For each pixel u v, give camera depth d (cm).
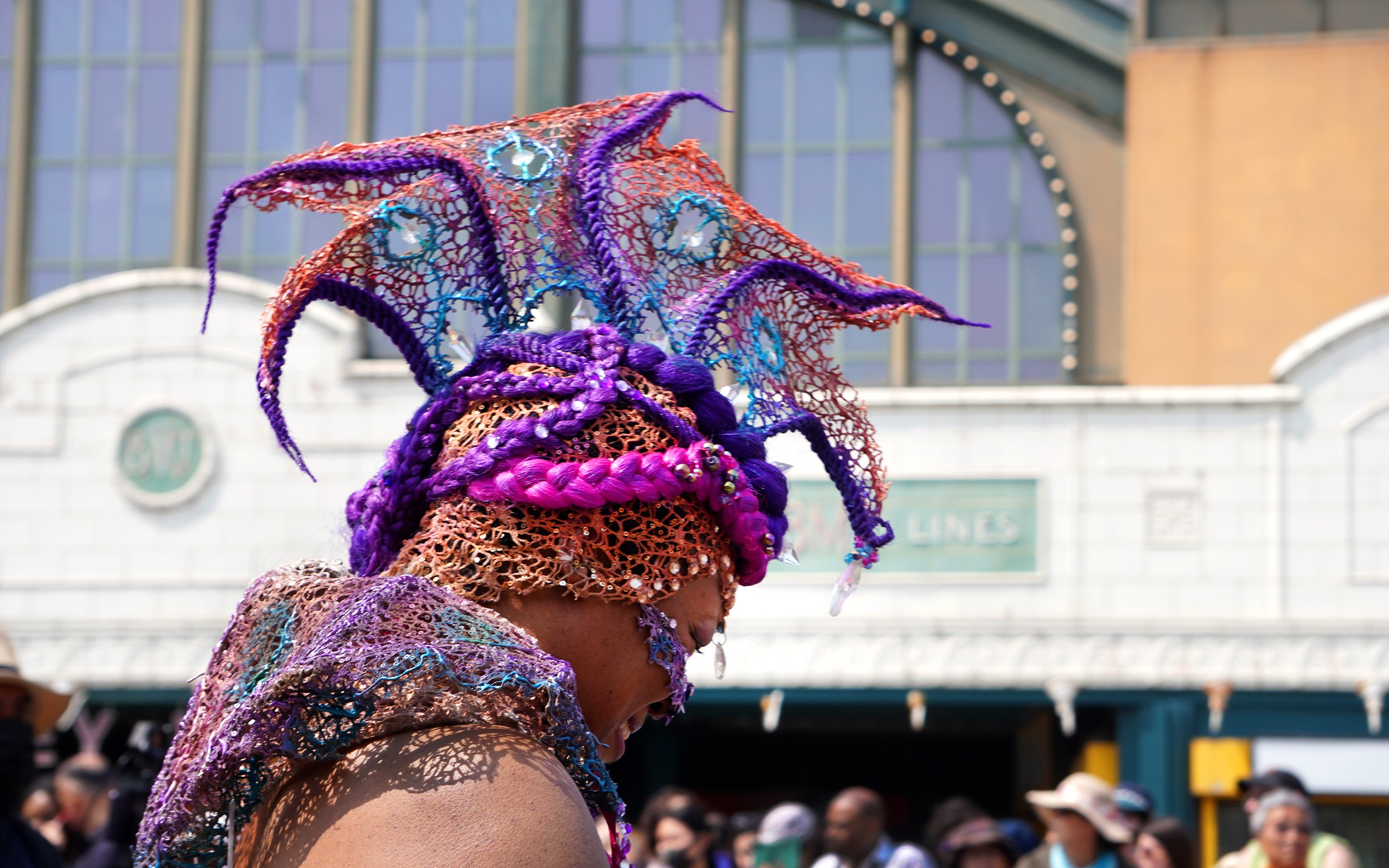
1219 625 748
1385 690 728
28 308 830
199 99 890
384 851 68
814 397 111
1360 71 802
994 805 1133
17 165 891
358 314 98
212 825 82
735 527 89
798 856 478
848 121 857
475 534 83
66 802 476
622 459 84
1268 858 418
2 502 820
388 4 884
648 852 503
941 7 859
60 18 905
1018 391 779
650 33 870
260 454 812
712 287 108
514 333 92
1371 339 758
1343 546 747
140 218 885
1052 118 849
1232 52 816
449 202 100
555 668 77
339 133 880
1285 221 801
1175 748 745
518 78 870
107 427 821
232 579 805
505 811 69
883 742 1148
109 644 805
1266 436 760
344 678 73
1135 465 767
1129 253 812
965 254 845
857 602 768
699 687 768
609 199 105
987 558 768
